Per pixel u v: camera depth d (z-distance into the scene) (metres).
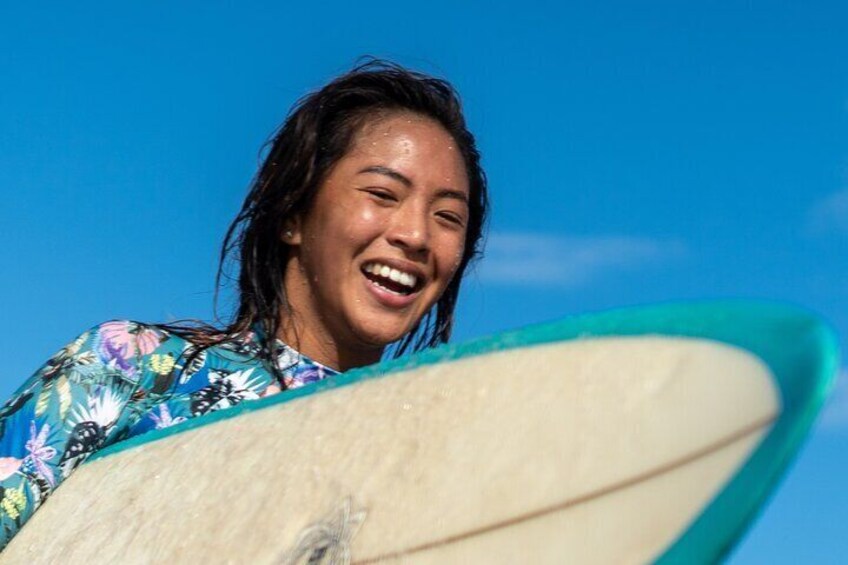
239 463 3.76
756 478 2.53
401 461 3.28
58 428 4.29
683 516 2.62
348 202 4.42
